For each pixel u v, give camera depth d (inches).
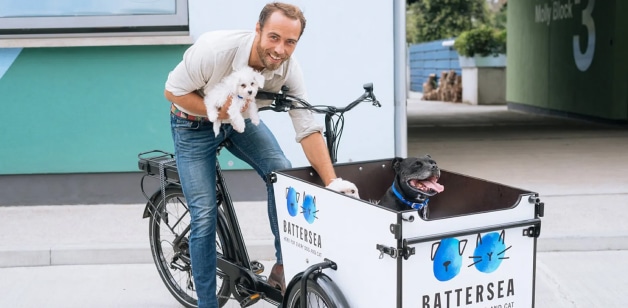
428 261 101.6
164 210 158.4
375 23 242.5
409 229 99.3
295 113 133.3
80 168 247.3
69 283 188.1
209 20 239.6
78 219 232.2
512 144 393.7
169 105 244.8
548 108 614.9
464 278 105.0
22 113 243.6
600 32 507.2
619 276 187.5
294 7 116.7
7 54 239.9
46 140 245.4
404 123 250.2
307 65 243.9
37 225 225.9
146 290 182.4
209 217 136.6
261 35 117.7
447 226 102.1
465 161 335.9
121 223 227.1
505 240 107.3
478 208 126.3
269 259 204.4
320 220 116.6
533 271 110.7
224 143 142.3
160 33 241.1
